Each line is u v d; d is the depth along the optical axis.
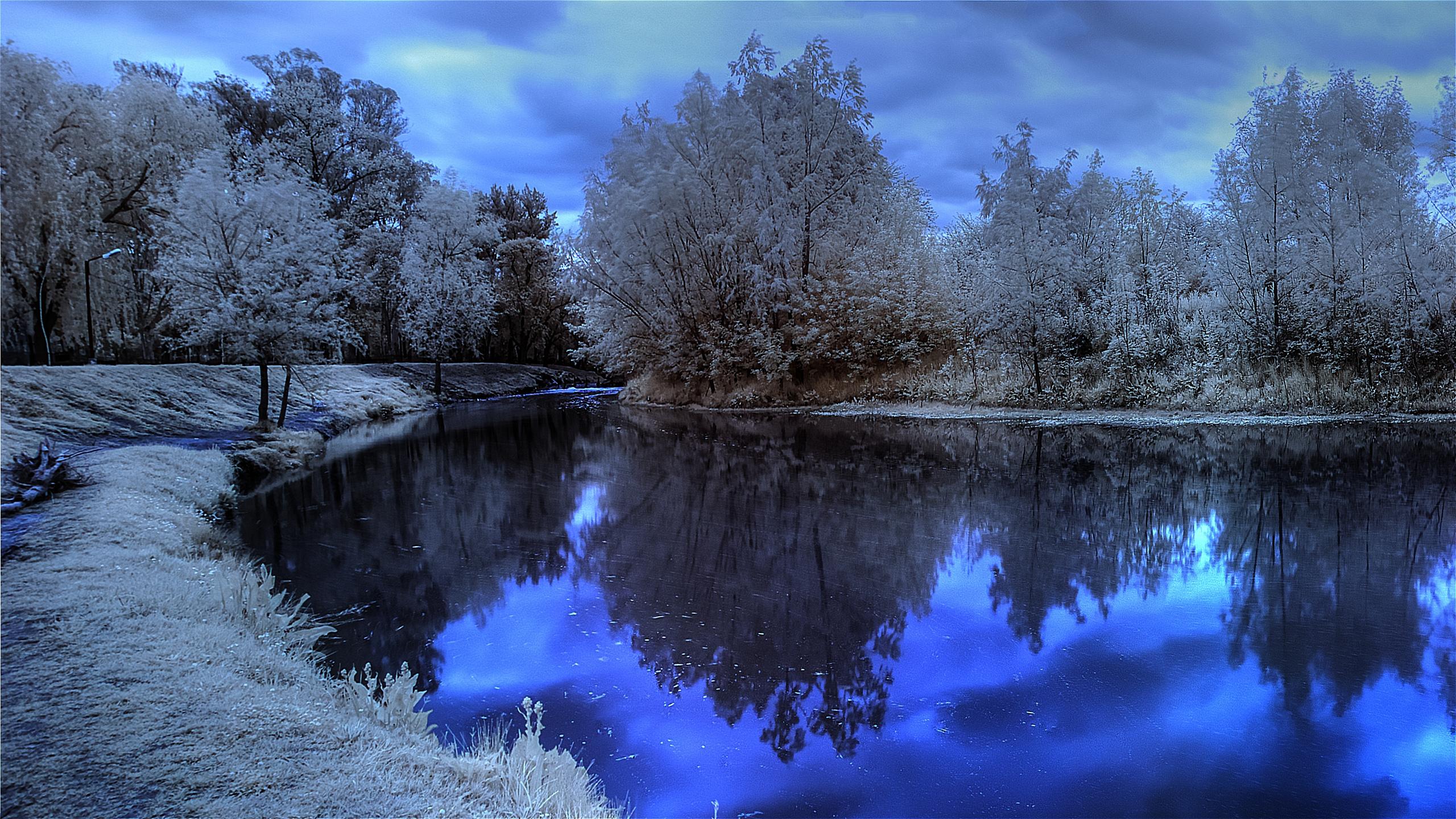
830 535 9.83
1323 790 4.00
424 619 6.97
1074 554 8.66
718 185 29.92
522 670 5.80
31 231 23.03
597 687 5.47
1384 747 4.43
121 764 3.22
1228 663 5.64
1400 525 9.26
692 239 30.06
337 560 9.07
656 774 4.26
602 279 32.59
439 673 5.75
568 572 8.46
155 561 6.88
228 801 2.96
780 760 4.41
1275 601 6.92
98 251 26.80
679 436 21.58
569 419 28.42
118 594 5.70
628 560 8.90
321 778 3.22
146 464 12.53
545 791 3.35
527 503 12.45
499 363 52.31
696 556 9.05
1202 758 4.35
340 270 23.22
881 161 31.83
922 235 31.31
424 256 40.56
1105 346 23.50
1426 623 6.30
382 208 44.47
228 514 11.70
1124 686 5.32
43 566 6.49
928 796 4.01
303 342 20.28
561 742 4.66
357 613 7.16
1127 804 3.89
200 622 5.43
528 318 53.97
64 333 27.72
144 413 18.77
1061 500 11.38
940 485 12.84
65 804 2.89
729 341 30.45
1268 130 20.12
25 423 15.31
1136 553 8.60
